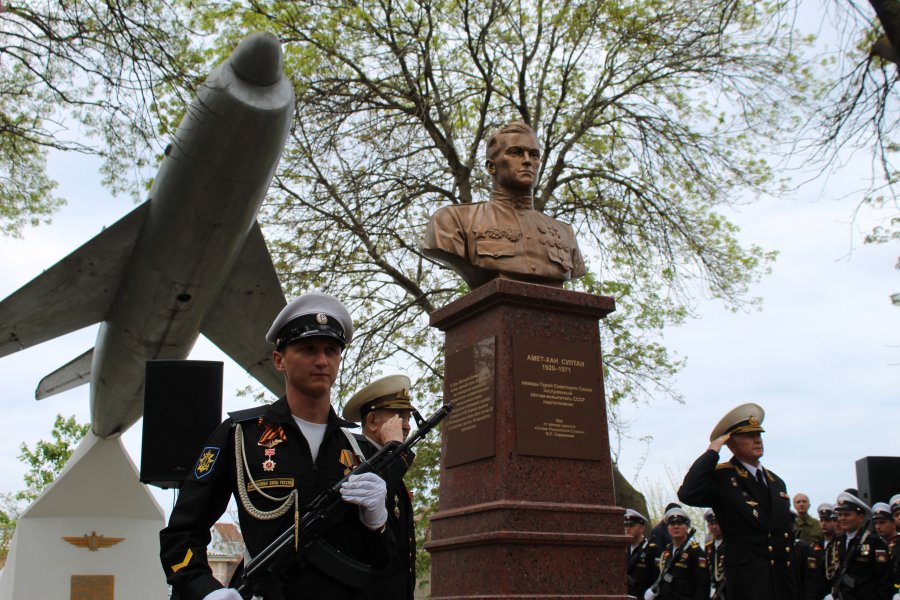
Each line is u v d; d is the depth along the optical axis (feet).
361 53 54.19
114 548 41.57
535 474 21.54
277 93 29.35
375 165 53.98
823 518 32.94
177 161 30.50
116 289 36.88
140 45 28.96
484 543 20.74
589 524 21.40
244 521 9.53
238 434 9.83
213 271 34.53
